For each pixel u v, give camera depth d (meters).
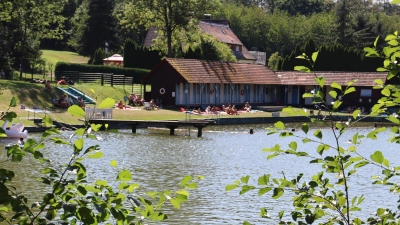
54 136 6.33
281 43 140.50
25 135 36.00
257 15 144.50
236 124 58.28
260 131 51.16
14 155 5.98
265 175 6.76
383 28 117.88
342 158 6.95
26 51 74.38
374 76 70.81
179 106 65.25
